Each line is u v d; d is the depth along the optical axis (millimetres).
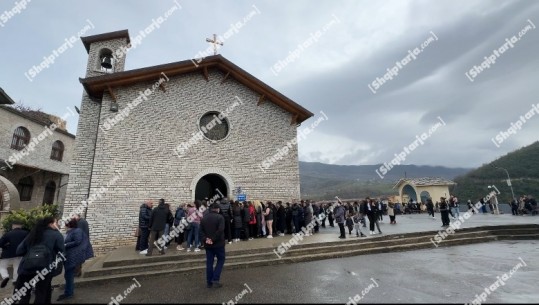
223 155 12891
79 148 11453
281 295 5270
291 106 14602
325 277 6430
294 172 14125
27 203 17234
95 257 9375
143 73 11836
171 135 12172
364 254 9078
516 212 20891
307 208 12469
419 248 9898
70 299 5418
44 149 18797
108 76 11211
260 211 11969
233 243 9984
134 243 10531
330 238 10445
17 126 16906
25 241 4898
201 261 7648
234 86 14117
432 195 31234
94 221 10195
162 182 11500
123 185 10891
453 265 7203
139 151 11461
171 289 5871
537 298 4754
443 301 4711
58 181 19906
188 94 13023
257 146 13680
